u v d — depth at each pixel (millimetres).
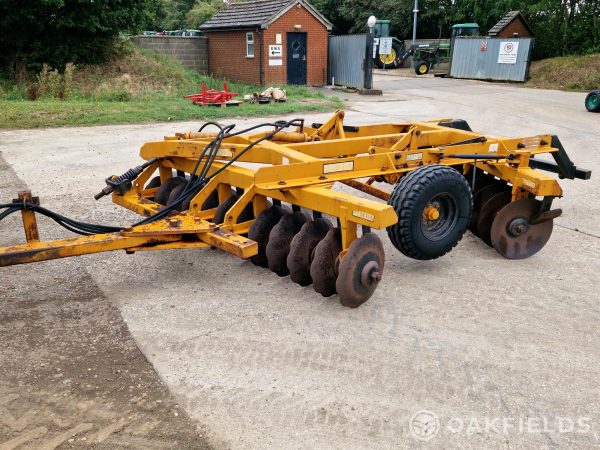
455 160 5641
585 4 30531
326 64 24266
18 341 3984
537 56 31922
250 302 4598
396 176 5422
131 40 22672
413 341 4062
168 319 4316
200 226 4586
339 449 3021
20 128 12641
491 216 5848
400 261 5535
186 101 17047
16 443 3021
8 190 7668
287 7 22609
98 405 3332
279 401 3391
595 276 5273
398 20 41781
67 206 7004
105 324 4234
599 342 4113
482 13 35906
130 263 5371
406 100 19438
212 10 52312
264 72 23031
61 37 19406
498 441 3098
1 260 3863
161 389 3488
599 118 15695
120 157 9852
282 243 4723
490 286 5004
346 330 4191
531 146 5828
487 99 20000
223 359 3801
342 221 4215
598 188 8469
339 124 6301
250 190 4641
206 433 3123
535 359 3875
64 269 5199
